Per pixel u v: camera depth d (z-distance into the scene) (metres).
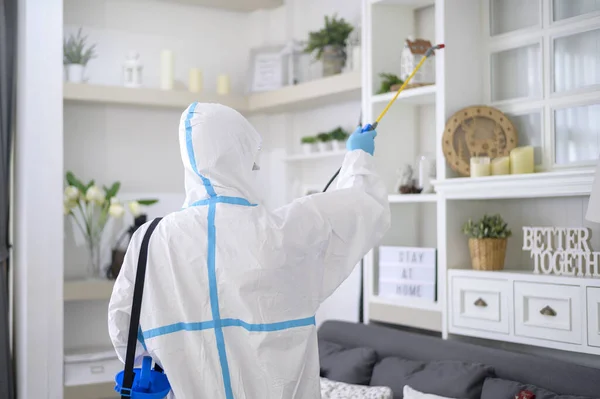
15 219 4.08
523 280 2.71
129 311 1.82
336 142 4.04
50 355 3.79
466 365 2.61
